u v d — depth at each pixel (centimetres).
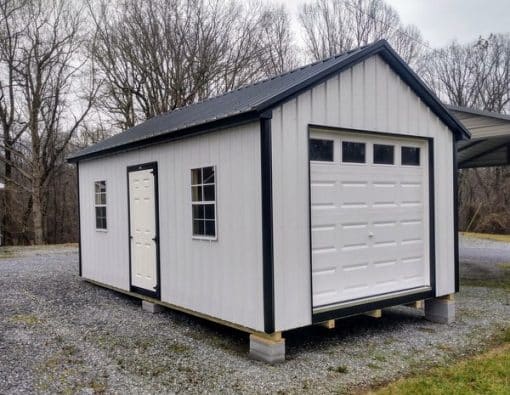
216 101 748
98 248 834
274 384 408
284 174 472
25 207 2148
